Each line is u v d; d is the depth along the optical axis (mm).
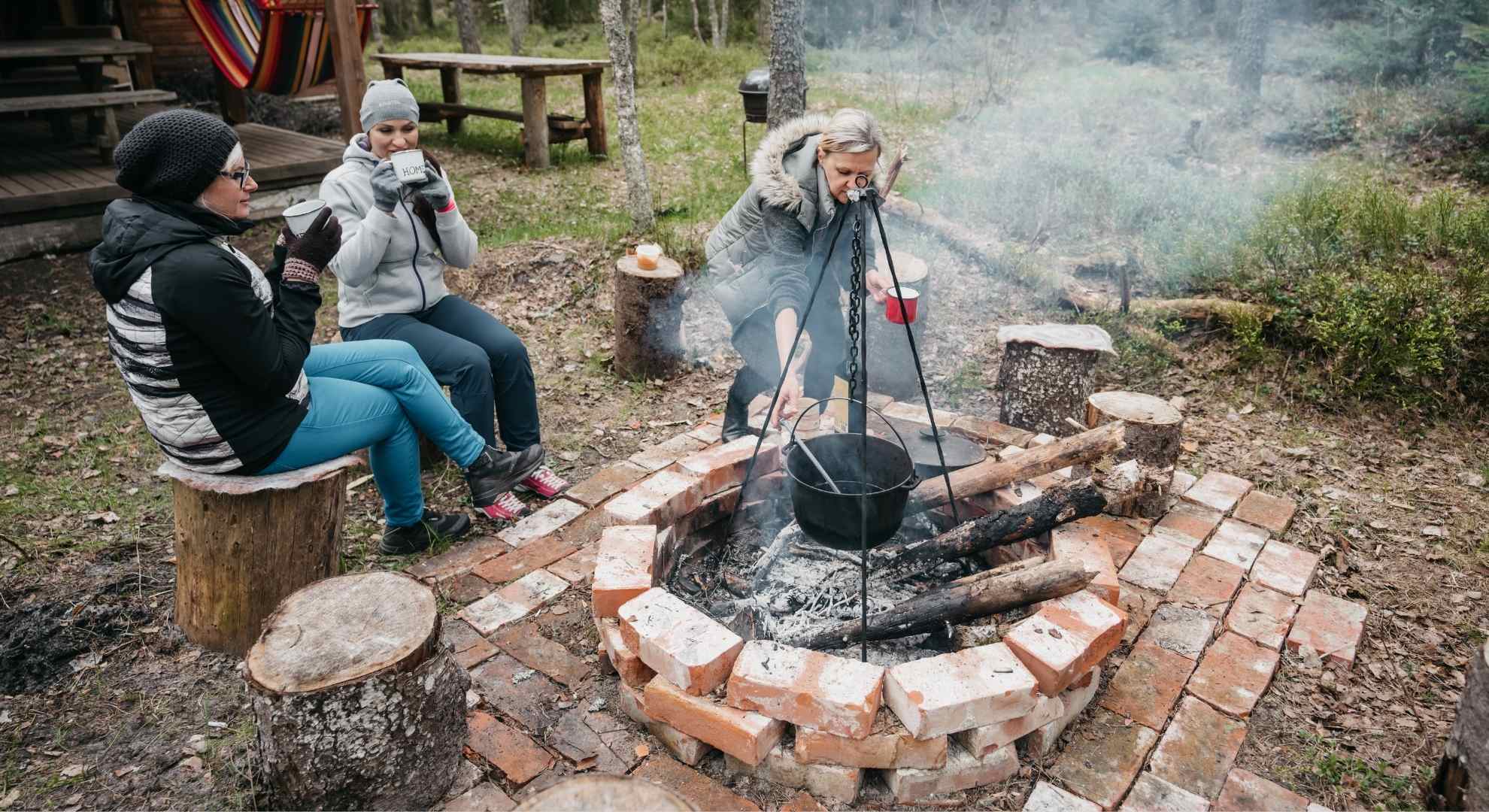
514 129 11594
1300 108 9711
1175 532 3484
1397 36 10281
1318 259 5547
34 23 10664
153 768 2418
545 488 3795
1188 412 4680
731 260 3611
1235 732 2502
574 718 2559
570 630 2949
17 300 5887
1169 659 2777
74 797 2320
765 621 2820
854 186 3082
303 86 8602
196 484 2637
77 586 3156
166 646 2875
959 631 2678
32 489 3816
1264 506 3686
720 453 3383
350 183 3527
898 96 12406
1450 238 5617
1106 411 3555
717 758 2430
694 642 2326
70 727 2555
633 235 6664
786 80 6562
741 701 2225
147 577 3219
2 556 3309
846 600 2947
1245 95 10297
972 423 4219
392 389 3135
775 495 3498
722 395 4863
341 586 2330
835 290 3604
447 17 25906
